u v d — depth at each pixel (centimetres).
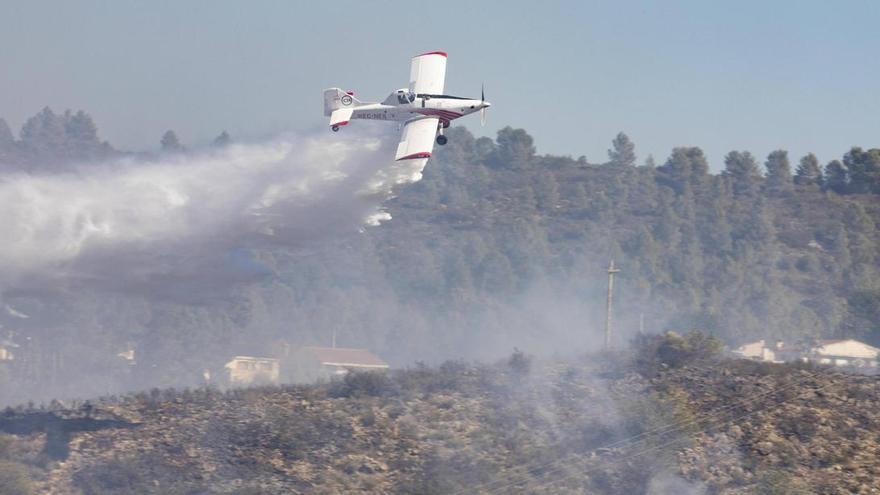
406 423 4656
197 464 4178
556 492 3934
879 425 4416
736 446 4281
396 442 4428
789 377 5050
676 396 4784
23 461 4141
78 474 4050
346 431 4528
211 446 4366
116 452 4294
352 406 4894
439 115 5478
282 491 3925
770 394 4794
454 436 4494
